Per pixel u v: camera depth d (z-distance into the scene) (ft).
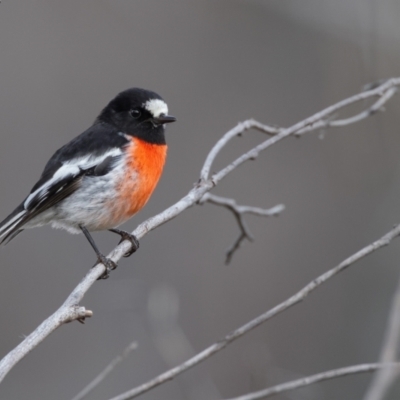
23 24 51.29
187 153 49.32
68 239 45.39
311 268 46.55
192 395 34.71
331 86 48.98
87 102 49.52
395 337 22.18
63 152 28.55
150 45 51.88
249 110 50.62
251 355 31.12
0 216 44.86
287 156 49.44
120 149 28.17
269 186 48.98
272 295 46.47
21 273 44.70
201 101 50.85
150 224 24.12
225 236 47.73
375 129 45.80
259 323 22.06
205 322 45.70
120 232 29.01
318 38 50.26
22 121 48.06
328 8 48.01
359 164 46.47
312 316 44.27
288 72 51.03
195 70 51.52
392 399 33.91
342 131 46.88
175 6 52.65
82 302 43.45
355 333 42.98
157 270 46.37
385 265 43.34
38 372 43.50
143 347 42.60
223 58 51.83
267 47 51.57
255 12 51.72
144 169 28.40
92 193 27.91
